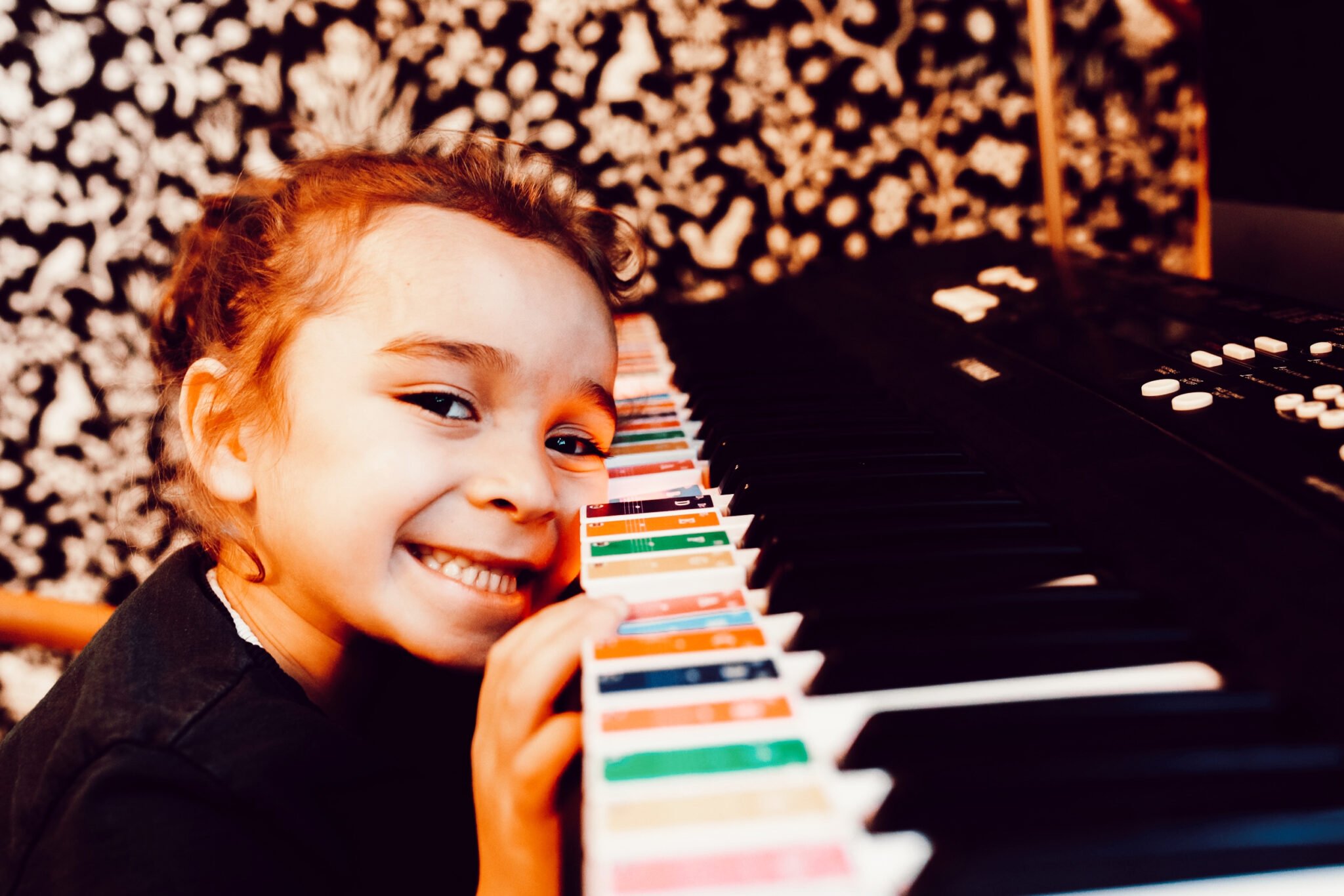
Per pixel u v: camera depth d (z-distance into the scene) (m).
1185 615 0.40
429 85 1.24
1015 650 0.37
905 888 0.27
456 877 0.67
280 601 0.71
